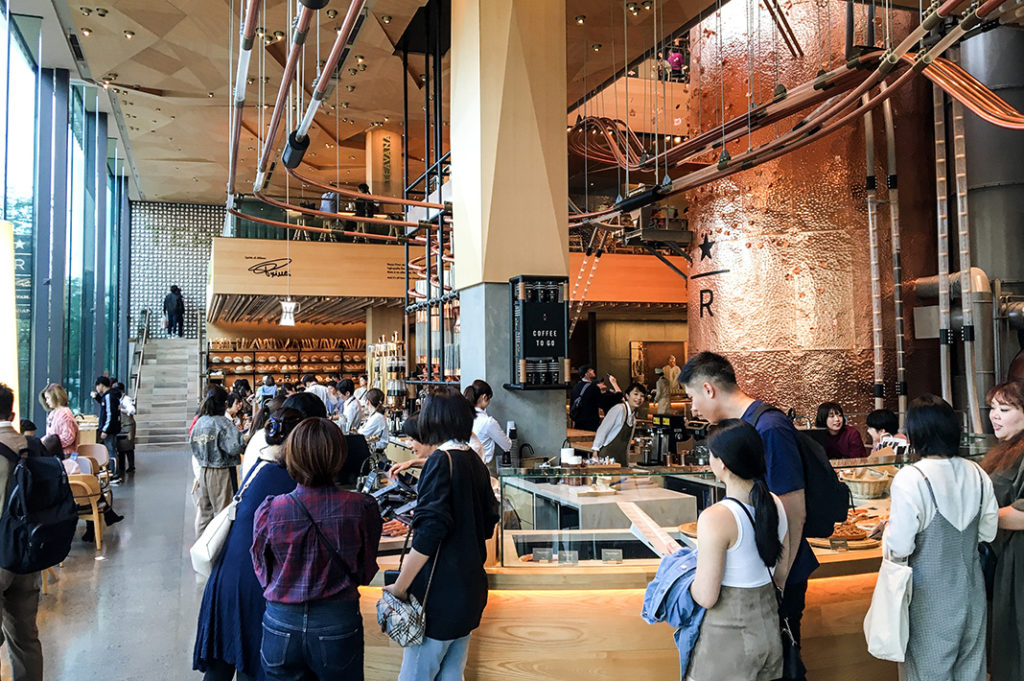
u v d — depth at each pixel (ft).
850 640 11.27
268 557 8.05
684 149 30.37
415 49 34.65
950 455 8.67
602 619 10.73
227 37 33.09
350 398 32.40
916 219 27.50
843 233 27.22
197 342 67.77
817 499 8.41
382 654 11.23
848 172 27.25
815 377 27.14
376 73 37.73
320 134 51.11
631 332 63.62
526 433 20.88
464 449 9.17
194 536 24.48
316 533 7.93
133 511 28.84
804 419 25.36
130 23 31.96
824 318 27.20
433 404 9.20
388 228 50.83
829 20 27.37
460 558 8.77
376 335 59.16
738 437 7.50
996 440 12.46
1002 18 18.74
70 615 16.52
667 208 32.76
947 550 8.46
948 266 25.29
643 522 10.93
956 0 13.28
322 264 49.93
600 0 28.78
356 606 8.17
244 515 9.33
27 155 33.94
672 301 50.70
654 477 10.96
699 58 31.73
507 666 10.77
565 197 21.93
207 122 49.03
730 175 26.58
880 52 20.85
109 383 36.50
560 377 20.48
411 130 50.88
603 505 10.95
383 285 50.90
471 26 21.86
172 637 15.08
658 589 8.06
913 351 26.96
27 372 33.71
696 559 7.99
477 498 9.07
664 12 29.89
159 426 55.83
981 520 8.71
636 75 42.27
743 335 28.66
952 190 27.25
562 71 22.13
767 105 25.22
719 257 29.66
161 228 73.26
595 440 21.89
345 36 13.51
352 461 15.07
